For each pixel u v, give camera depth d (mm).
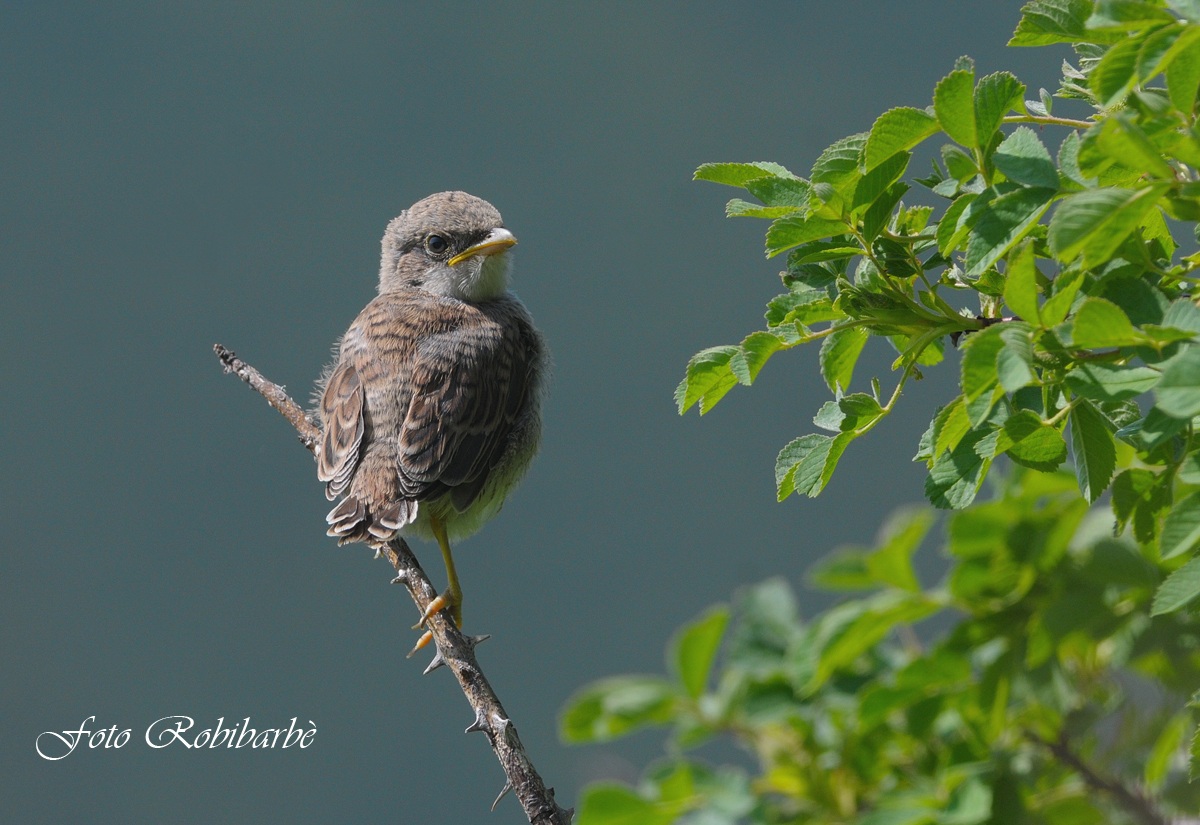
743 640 4434
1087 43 3057
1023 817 3730
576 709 4480
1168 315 2617
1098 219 2525
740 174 3396
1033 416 2967
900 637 4535
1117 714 3793
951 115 3006
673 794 4215
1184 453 2885
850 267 3748
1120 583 3652
